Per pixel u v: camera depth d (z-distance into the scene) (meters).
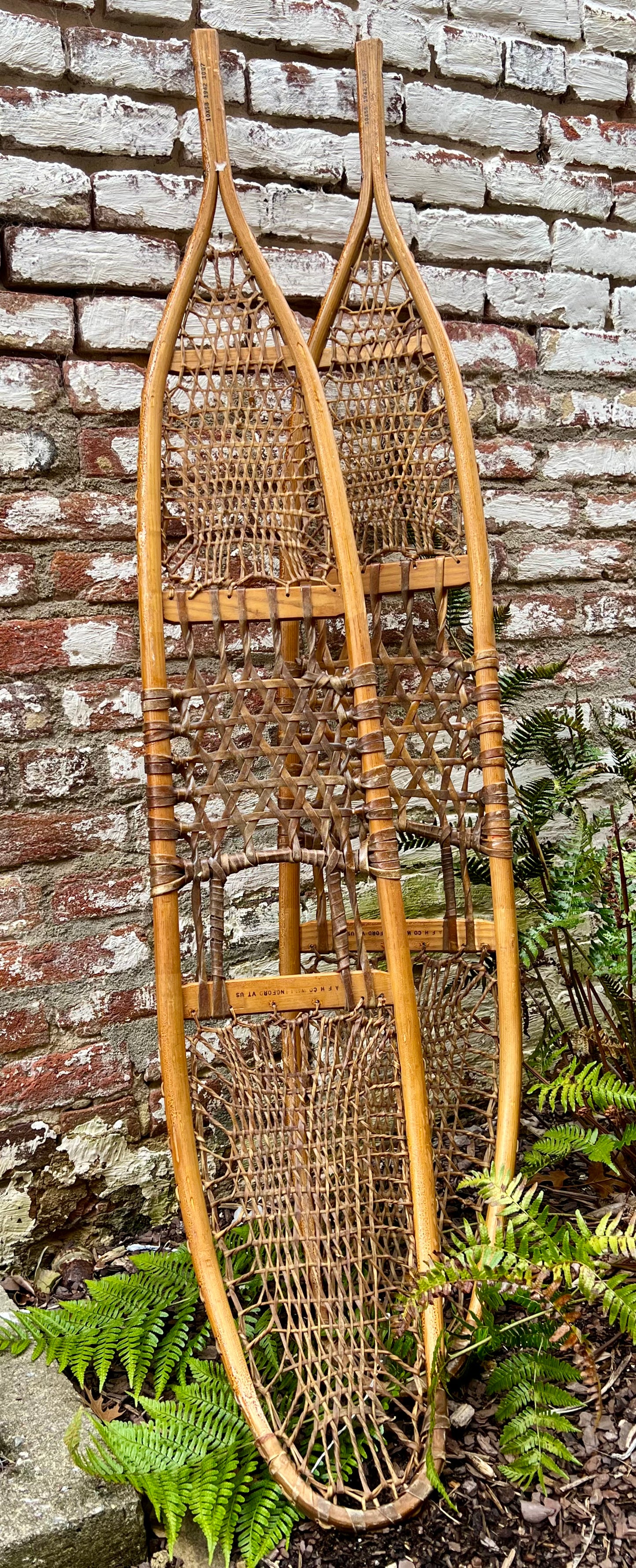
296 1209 1.42
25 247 1.64
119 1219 1.79
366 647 1.45
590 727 2.26
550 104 2.14
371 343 1.76
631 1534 1.26
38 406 1.67
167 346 1.50
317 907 1.82
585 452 2.20
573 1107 1.65
